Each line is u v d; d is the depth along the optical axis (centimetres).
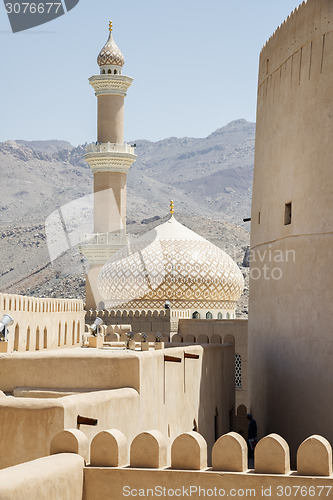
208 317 4672
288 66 1839
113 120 5034
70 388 1329
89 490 825
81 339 2288
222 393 2250
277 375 1844
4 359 1355
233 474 821
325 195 1662
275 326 1867
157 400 1446
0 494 646
